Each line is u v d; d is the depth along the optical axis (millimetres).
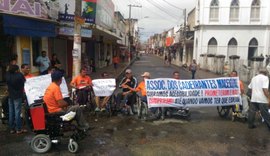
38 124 6035
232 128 8195
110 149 6398
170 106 9148
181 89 9188
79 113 6266
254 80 8141
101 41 26922
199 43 37719
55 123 6145
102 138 7145
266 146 6730
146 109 9094
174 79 9211
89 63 22922
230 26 36594
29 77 8031
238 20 36344
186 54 48781
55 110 6156
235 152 6316
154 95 9109
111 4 27672
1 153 6117
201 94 9242
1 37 11898
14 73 7152
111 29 27406
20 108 7332
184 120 9047
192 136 7398
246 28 36406
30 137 7125
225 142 6965
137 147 6539
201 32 37406
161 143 6824
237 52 37062
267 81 7906
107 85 9305
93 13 17406
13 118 7402
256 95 7992
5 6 10938
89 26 16359
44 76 7648
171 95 9164
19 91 7230
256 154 6227
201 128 8148
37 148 6160
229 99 9195
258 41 36469
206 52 37656
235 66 24453
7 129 7738
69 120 5953
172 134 7543
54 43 16375
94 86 9281
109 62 35938
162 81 9156
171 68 35656
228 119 9281
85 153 6145
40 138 6113
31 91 7453
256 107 8102
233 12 36406
